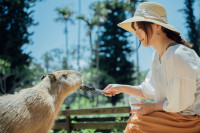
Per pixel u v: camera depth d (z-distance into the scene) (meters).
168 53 2.24
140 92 2.85
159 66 2.42
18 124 2.94
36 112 3.06
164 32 2.38
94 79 34.16
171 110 2.18
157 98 2.44
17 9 25.22
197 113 2.16
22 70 24.62
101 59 35.53
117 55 34.75
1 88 22.06
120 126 5.36
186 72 2.09
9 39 23.88
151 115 2.33
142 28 2.41
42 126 3.13
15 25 24.56
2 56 22.56
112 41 34.81
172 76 2.16
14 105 3.04
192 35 19.73
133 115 2.53
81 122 6.46
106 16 35.97
